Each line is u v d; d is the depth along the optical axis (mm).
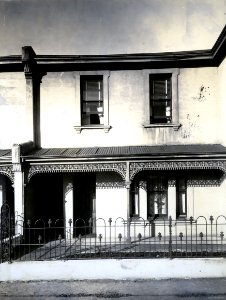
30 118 11914
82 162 10523
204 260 8258
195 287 7691
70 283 8109
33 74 12062
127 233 10547
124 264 8328
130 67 12211
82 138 12250
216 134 12047
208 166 10367
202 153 10211
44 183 12555
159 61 11930
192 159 10359
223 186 11320
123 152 10828
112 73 12266
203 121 12086
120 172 10523
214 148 11008
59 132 12281
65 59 11961
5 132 12289
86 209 12258
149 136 12172
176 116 12094
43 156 10398
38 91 12352
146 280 8219
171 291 7480
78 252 9555
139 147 11773
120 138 12211
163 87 12398
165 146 11852
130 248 9312
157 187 12078
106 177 11938
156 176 12086
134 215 11906
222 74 11492
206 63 12078
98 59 11953
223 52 11102
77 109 12258
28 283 8156
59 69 12281
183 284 7895
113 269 8320
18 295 7383
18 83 12344
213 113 12086
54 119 12312
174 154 10281
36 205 12445
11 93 12344
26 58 11531
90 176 12297
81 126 12164
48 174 12516
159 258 8406
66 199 11938
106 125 12141
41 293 7484
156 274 8273
